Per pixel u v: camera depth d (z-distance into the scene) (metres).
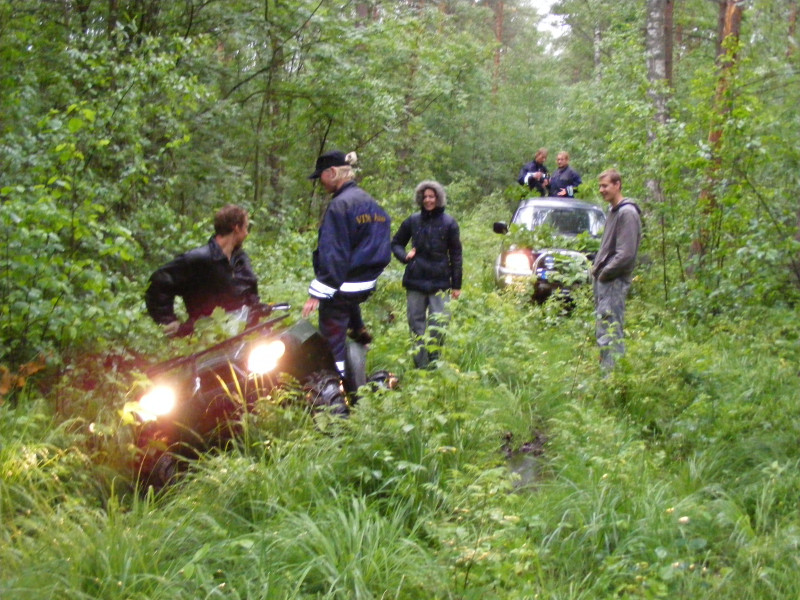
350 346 6.08
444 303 7.23
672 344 7.02
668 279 10.35
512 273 10.79
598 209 12.34
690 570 3.78
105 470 4.46
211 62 12.86
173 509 4.02
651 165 9.84
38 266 5.39
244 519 4.01
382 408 4.83
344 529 3.79
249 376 4.82
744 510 4.38
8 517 3.91
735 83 9.41
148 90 9.17
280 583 3.45
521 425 5.96
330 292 5.79
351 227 5.89
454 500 4.25
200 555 3.38
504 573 3.60
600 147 17.81
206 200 11.52
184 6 12.45
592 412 5.86
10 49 8.83
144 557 3.53
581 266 8.68
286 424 4.75
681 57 23.84
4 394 5.08
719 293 8.86
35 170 6.59
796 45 11.01
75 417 5.04
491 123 28.58
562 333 8.35
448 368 5.34
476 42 19.20
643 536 4.05
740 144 9.02
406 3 18.25
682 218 9.88
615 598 3.60
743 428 5.39
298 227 12.96
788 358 6.82
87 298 5.77
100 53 8.93
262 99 14.03
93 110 7.06
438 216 7.59
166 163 10.97
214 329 4.97
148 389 4.59
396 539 3.90
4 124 7.99
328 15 13.52
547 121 32.81
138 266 7.88
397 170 17.22
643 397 6.23
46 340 5.69
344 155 6.06
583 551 4.03
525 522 4.25
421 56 16.73
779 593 3.59
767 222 8.91
